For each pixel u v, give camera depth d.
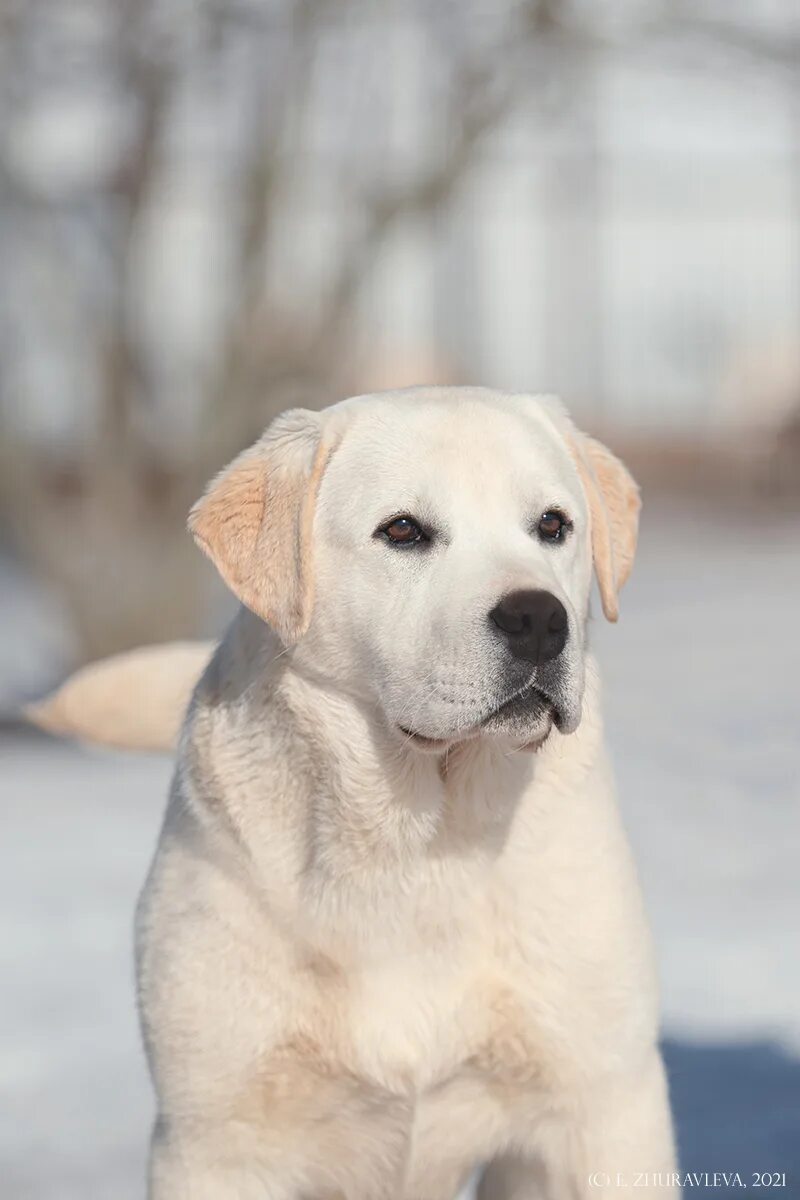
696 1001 7.10
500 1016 4.60
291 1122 4.70
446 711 4.40
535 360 33.75
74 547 13.38
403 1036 4.59
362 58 15.11
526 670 4.39
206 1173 4.74
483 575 4.46
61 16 14.97
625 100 33.19
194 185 25.67
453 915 4.59
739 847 9.72
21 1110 6.35
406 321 32.47
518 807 4.59
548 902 4.58
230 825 4.67
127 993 7.60
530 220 33.50
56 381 19.59
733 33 14.27
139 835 10.44
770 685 15.41
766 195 33.78
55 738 13.73
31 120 17.09
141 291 14.28
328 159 16.84
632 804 10.91
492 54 13.70
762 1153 5.66
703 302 33.97
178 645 6.07
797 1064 6.44
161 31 13.88
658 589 22.88
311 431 4.90
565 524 4.83
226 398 13.45
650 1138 4.65
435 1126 4.74
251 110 14.36
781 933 7.96
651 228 33.78
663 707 14.45
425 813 4.55
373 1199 4.89
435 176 13.79
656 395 34.06
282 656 4.76
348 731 4.62
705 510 32.50
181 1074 4.67
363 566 4.67
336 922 4.57
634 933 4.65
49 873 9.53
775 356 33.41
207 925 4.65
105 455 13.58
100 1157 5.94
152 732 5.91
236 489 4.96
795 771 11.78
